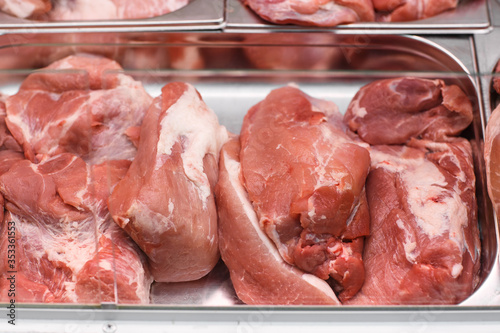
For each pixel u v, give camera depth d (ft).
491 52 3.24
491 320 2.68
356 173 2.75
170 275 2.77
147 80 3.01
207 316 2.68
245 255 2.75
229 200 2.78
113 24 3.28
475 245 2.81
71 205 2.80
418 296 2.71
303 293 2.71
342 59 3.42
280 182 2.75
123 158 2.91
